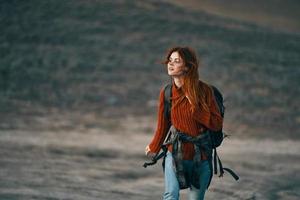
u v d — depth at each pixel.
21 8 71.00
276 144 38.78
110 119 45.41
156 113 48.66
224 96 53.97
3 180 16.84
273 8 121.19
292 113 51.16
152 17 76.69
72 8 73.94
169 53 8.53
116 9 76.88
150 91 54.59
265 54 69.62
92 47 64.31
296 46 76.50
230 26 80.75
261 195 16.52
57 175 19.38
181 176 8.45
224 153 31.73
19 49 61.53
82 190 16.36
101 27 70.25
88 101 50.38
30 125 39.94
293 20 115.12
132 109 49.25
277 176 22.12
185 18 80.00
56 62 59.47
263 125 46.69
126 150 32.06
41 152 27.23
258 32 80.25
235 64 64.06
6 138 32.53
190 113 8.41
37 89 52.22
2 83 52.78
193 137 8.48
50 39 65.00
